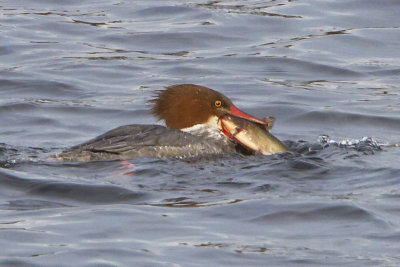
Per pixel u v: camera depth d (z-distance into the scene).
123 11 22.39
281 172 11.50
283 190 10.65
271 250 8.72
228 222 9.48
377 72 18.05
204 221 9.50
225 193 10.54
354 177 11.24
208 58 18.92
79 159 11.84
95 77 17.69
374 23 21.09
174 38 20.20
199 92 13.34
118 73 17.92
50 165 11.65
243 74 17.92
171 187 10.81
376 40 19.94
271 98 16.36
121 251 8.63
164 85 17.11
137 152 12.05
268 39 20.17
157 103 13.58
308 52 19.19
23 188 10.68
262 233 9.18
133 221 9.48
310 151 12.84
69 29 20.86
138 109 15.66
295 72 18.12
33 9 22.62
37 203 10.18
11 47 19.45
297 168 11.68
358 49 19.47
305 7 22.38
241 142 12.62
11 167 11.49
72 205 10.12
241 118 12.80
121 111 15.57
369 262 8.40
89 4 23.12
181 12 22.14
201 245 8.82
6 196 10.41
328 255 8.59
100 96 16.50
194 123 13.34
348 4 22.50
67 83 17.19
